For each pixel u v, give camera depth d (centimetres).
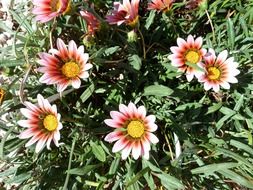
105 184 32
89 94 31
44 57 27
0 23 35
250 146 31
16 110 34
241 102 31
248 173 31
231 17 36
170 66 32
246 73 32
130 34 30
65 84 27
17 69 33
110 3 34
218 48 33
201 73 29
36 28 32
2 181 37
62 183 32
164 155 32
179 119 31
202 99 31
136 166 31
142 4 36
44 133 28
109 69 33
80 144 32
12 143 30
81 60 27
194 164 32
